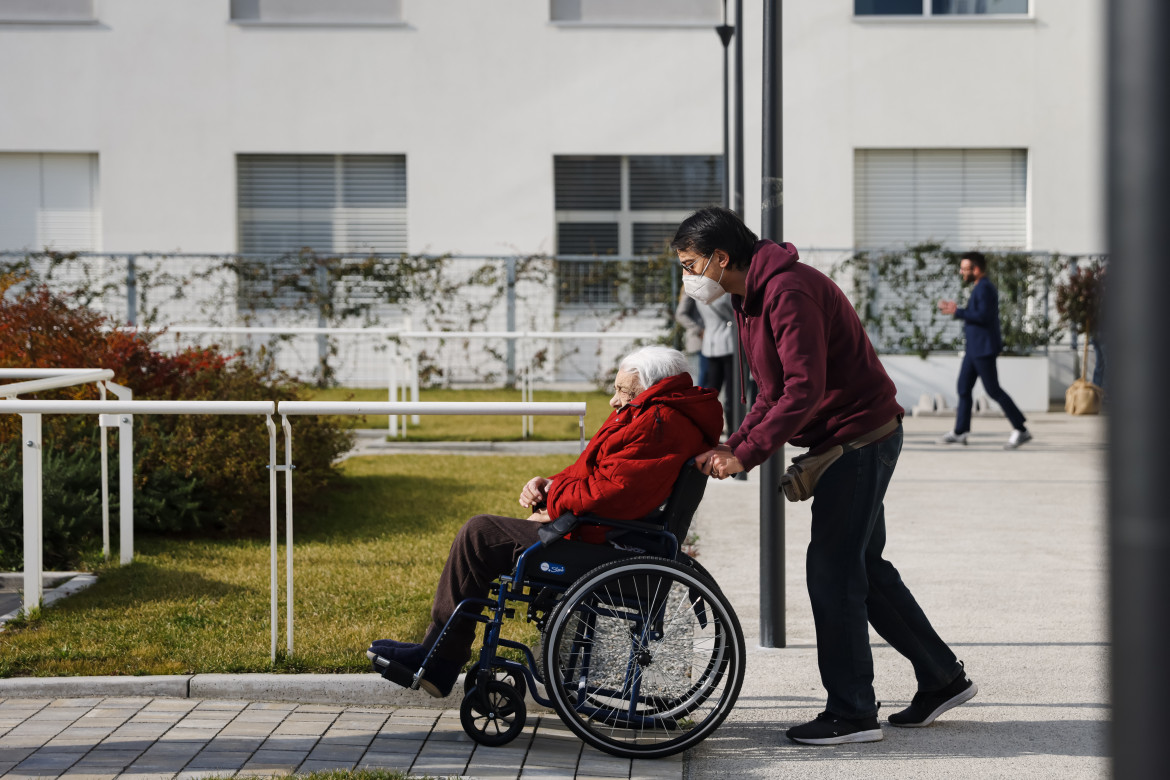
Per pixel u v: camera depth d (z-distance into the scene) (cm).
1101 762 340
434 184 1608
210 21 1580
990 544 662
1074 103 1598
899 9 1603
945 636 476
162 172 1585
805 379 332
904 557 629
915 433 1202
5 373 579
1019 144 1599
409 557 600
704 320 1029
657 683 356
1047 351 1466
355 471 879
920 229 1627
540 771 336
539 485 391
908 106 1595
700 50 1602
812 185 1597
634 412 355
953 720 379
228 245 1595
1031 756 346
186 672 406
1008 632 481
